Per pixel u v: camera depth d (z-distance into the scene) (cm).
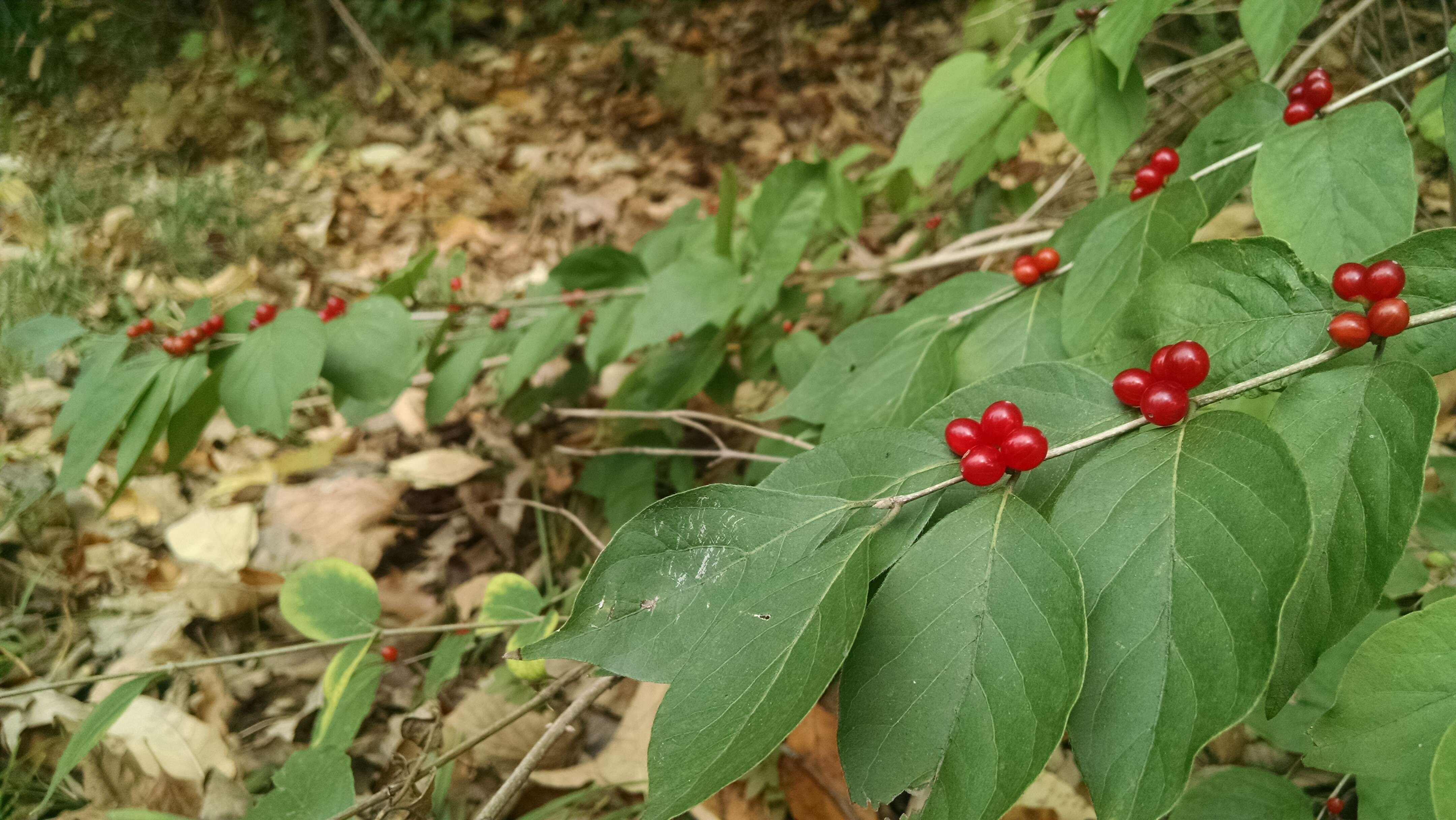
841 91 97
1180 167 25
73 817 31
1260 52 21
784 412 26
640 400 48
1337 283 15
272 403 29
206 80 96
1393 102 38
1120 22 22
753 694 13
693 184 85
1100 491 14
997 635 13
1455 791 12
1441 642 15
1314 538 14
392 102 103
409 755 25
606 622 15
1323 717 15
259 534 46
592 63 111
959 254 42
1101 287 21
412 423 56
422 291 59
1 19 91
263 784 34
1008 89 33
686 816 32
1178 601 13
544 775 33
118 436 38
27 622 41
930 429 16
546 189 85
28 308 57
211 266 69
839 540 14
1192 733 12
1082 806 31
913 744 13
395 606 42
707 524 15
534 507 49
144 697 35
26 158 81
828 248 54
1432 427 13
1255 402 24
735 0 118
